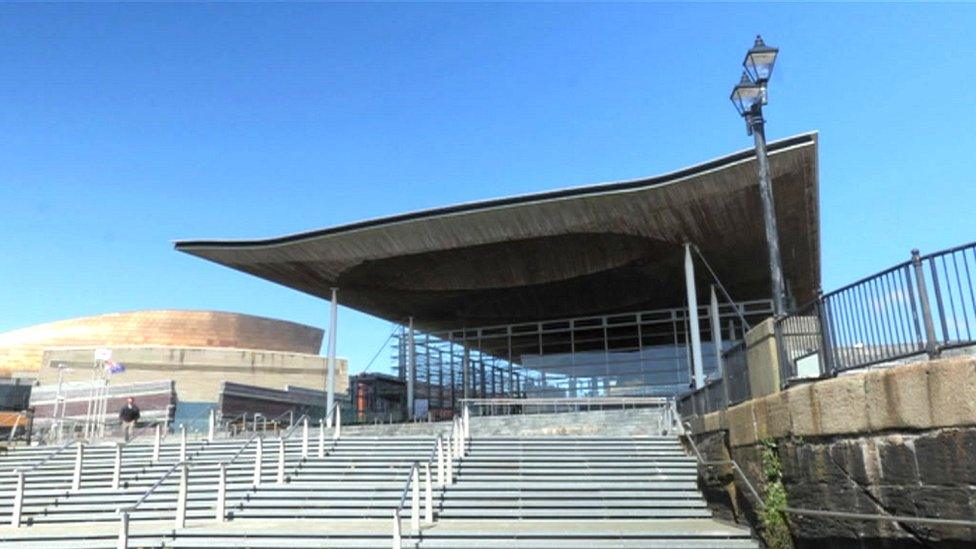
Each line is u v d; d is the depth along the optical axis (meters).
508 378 36.00
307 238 28.61
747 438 10.10
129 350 51.97
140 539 10.59
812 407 7.84
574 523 11.62
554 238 28.16
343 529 10.73
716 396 13.14
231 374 53.75
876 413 6.76
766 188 11.24
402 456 16.30
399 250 28.75
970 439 5.76
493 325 39.69
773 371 9.27
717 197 23.38
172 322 75.44
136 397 39.25
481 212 26.03
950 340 6.40
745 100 11.70
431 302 36.72
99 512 13.41
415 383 39.22
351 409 42.66
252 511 12.73
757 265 30.55
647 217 25.19
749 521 10.16
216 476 15.12
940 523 5.64
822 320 8.30
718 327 29.75
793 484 8.39
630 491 13.36
